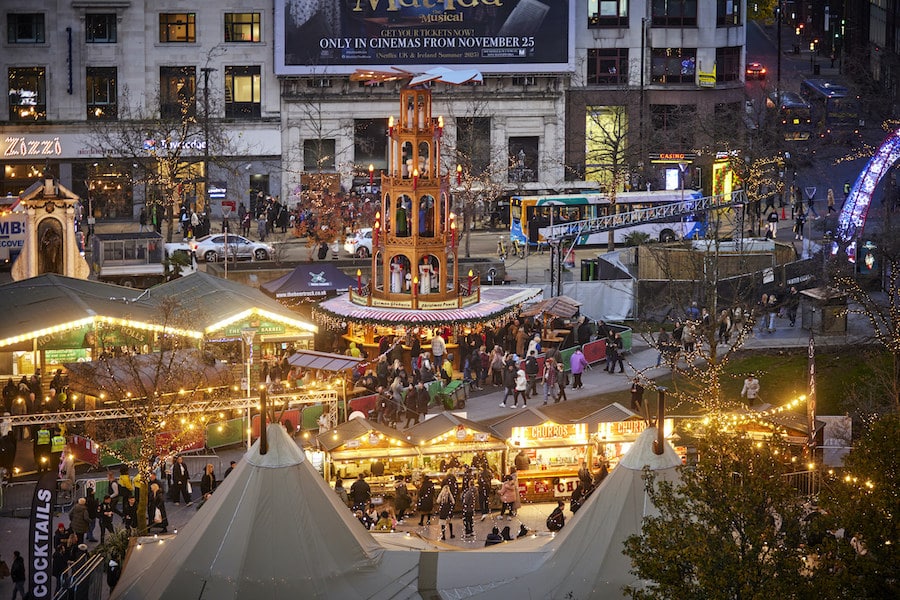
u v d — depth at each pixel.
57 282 68.00
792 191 112.88
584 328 73.75
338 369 64.19
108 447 55.97
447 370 68.88
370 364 70.62
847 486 35.16
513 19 114.50
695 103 119.12
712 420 45.66
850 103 129.50
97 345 64.94
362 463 56.81
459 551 40.03
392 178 75.75
